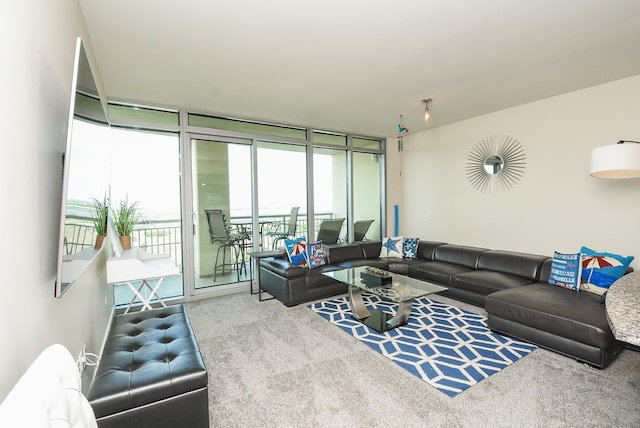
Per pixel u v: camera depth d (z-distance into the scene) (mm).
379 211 6156
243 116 4383
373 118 4594
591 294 2814
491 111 4309
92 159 1544
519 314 2652
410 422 1733
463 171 4836
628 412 1788
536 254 3861
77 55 1116
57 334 1258
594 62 2791
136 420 1422
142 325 2172
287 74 2979
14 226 866
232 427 1709
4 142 816
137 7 1936
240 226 4559
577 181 3533
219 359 2461
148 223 3965
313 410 1843
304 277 3826
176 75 2971
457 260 4387
